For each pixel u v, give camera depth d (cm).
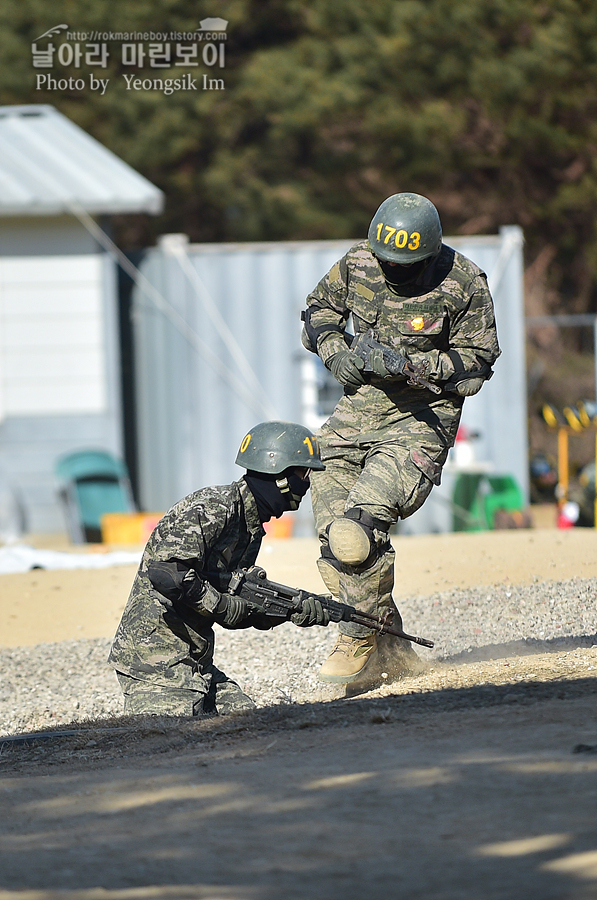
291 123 9494
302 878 1016
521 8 8875
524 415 6606
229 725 1803
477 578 3609
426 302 2167
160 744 1736
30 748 1858
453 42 9075
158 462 6919
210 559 2028
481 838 1071
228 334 6688
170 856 1097
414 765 1338
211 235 10638
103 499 6544
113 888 1018
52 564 4700
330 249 6656
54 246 6681
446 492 6425
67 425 6706
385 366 2134
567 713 1551
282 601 2031
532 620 2930
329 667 2148
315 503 2262
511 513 6125
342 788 1274
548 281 10444
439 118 9062
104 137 9706
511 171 9788
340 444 2255
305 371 6669
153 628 2120
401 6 9031
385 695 1923
